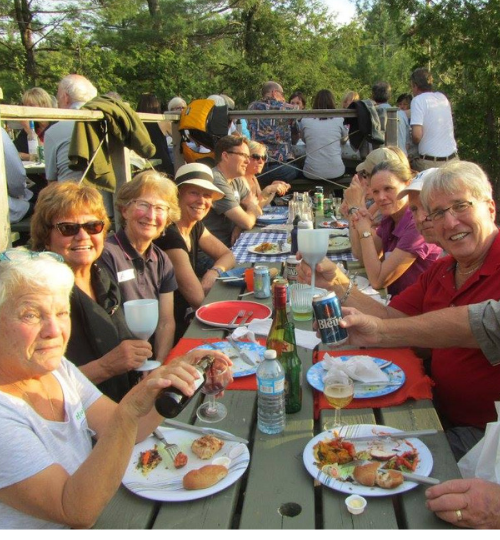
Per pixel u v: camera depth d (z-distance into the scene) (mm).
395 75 37500
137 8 20953
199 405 1924
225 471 1486
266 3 23953
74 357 2305
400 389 1940
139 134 4008
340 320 1956
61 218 2312
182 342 2432
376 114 6637
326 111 6668
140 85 20734
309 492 1440
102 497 1284
